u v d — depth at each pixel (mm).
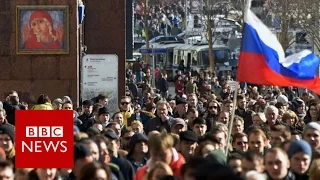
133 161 17625
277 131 18938
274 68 18828
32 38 32375
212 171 10523
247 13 18750
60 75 32656
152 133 16812
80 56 36000
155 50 73875
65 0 32250
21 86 32656
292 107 32969
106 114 24203
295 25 77875
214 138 17641
